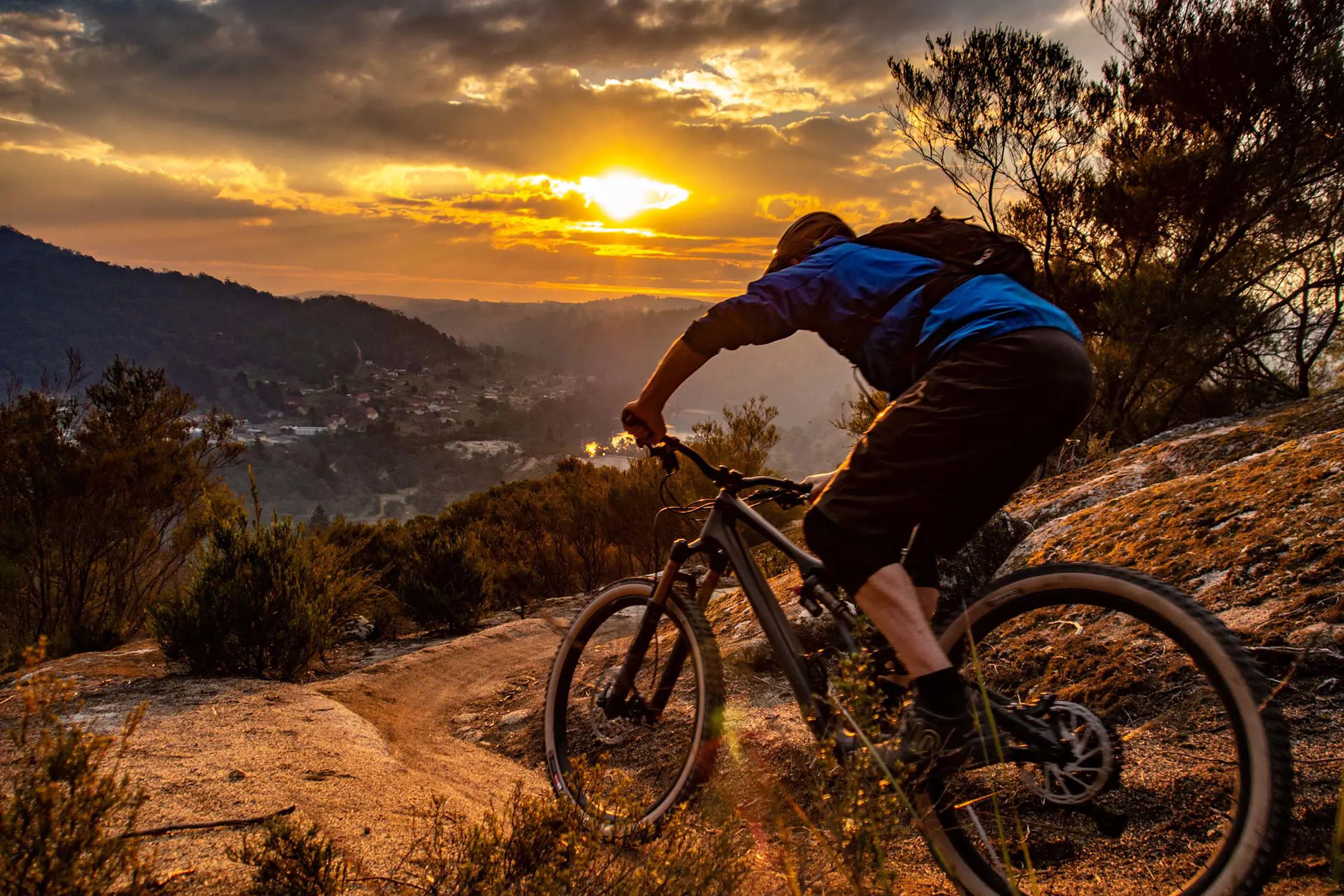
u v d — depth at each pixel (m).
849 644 1.93
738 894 1.60
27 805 1.25
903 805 1.59
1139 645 2.48
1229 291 11.02
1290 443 3.38
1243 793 1.46
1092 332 12.67
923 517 1.71
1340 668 2.11
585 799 1.83
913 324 1.79
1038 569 1.81
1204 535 2.95
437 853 1.83
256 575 5.00
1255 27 10.80
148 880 1.60
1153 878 1.72
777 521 6.36
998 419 1.63
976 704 1.69
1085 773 1.69
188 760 2.60
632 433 2.13
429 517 15.49
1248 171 11.06
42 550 8.34
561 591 11.51
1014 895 1.51
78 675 4.45
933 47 12.82
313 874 1.48
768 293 1.91
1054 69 12.41
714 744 2.03
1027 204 13.59
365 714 4.14
